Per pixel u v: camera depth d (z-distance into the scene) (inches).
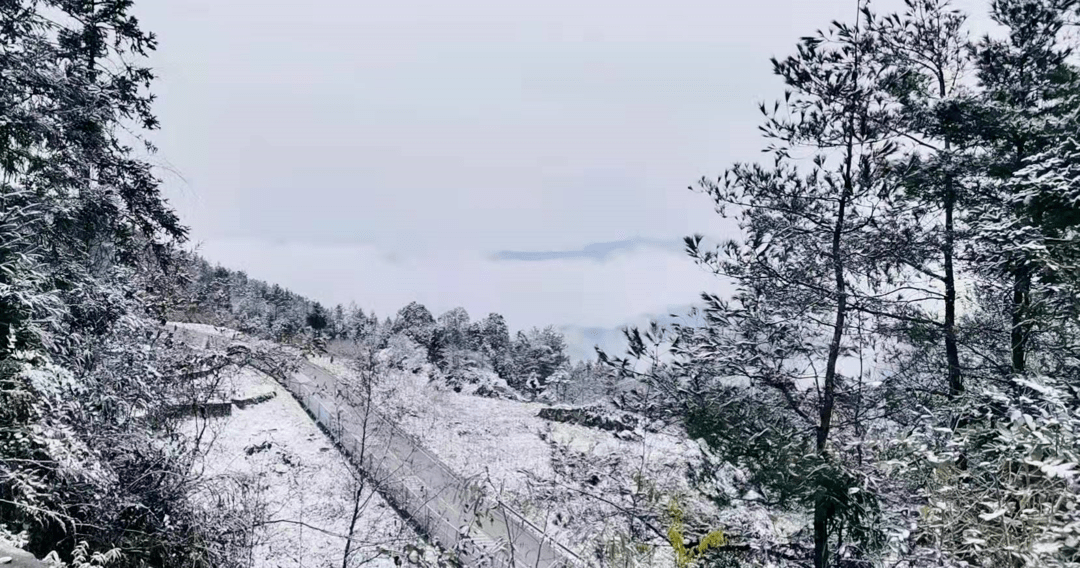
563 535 345.4
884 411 285.9
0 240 293.0
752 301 309.7
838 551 254.8
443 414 1042.7
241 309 2893.7
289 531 623.5
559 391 1780.3
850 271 305.3
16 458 273.6
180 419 511.8
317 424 1041.5
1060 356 318.7
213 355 599.5
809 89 302.8
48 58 356.5
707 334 303.1
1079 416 202.4
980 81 390.6
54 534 323.0
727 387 290.0
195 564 381.4
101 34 416.5
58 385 287.6
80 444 301.6
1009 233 294.4
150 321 457.4
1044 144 351.9
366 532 623.5
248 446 846.5
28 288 290.4
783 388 288.0
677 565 268.1
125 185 412.2
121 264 448.5
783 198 309.0
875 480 241.6
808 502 260.2
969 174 358.6
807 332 304.5
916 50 383.9
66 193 374.0
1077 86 373.1
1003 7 376.5
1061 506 174.7
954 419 251.4
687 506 296.4
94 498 317.7
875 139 298.8
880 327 304.0
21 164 382.0
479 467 735.7
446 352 2255.2
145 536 358.6
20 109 331.3
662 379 294.0
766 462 265.7
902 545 222.8
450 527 629.0
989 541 188.1
